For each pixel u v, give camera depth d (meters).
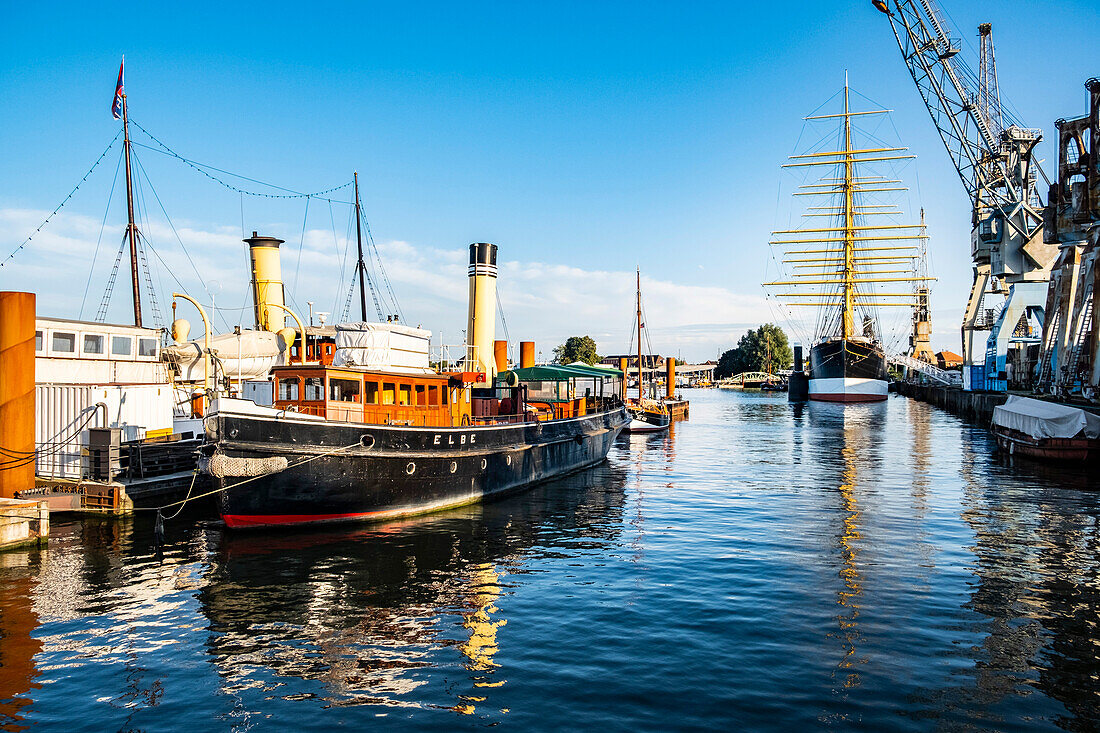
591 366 46.84
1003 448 46.78
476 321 35.66
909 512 25.78
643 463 42.28
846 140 120.88
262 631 14.18
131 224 35.84
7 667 12.56
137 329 31.61
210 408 19.72
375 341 24.97
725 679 11.88
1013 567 18.33
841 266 125.38
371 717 10.79
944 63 75.69
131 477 25.12
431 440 24.19
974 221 83.00
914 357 168.62
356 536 21.36
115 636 13.93
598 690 11.54
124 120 35.62
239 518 20.61
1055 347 55.97
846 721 10.48
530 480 31.62
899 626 14.19
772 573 17.97
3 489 22.36
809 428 68.62
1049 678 11.88
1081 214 46.97
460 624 14.54
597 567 18.66
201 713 10.95
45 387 26.61
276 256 37.16
